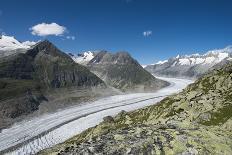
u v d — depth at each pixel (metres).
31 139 171.00
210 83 82.06
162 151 24.00
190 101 70.25
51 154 26.34
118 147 24.19
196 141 25.33
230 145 26.17
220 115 58.53
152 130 26.80
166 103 85.25
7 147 158.25
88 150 24.05
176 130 27.00
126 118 94.56
